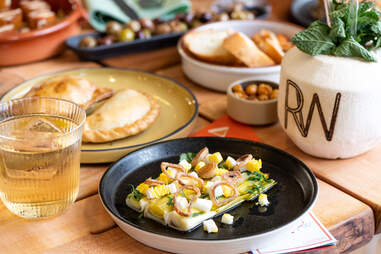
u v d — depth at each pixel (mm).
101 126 822
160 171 749
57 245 665
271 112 860
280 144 833
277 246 659
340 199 727
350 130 749
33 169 656
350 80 727
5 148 646
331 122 747
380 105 738
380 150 819
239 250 644
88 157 778
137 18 1219
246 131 859
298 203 696
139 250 660
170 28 1152
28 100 719
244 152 776
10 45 1048
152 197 676
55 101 716
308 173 715
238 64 990
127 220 672
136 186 724
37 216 684
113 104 857
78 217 702
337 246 698
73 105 705
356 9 744
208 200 671
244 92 898
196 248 634
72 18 1115
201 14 1191
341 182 758
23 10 1184
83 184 758
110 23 1114
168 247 644
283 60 789
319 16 1156
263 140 841
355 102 729
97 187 754
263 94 890
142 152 763
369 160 798
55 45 1102
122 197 708
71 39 1111
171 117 884
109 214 676
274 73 944
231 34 1013
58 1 1221
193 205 669
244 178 720
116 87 957
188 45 1008
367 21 756
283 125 802
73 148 672
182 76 1041
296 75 754
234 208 691
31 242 668
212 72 960
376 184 754
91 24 1185
